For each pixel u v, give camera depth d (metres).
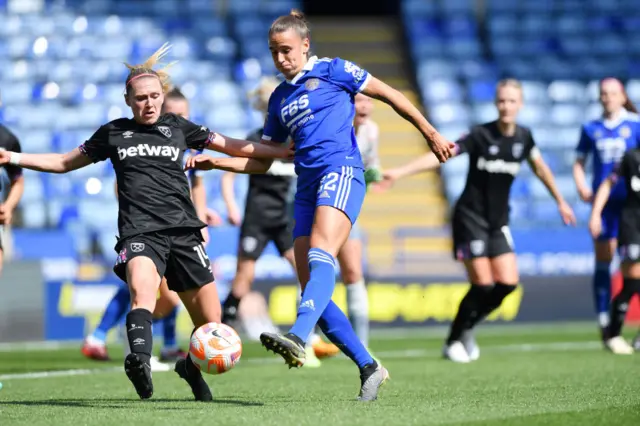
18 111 63.41
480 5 77.62
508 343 40.78
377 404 18.23
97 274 48.22
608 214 35.94
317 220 18.09
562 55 75.31
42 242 48.50
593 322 53.19
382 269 51.81
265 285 47.44
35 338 43.88
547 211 62.66
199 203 28.17
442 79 71.75
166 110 27.58
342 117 18.72
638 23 78.38
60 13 70.62
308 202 18.88
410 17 76.88
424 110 70.56
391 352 36.56
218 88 67.44
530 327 51.00
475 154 30.56
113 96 65.44
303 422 15.14
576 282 53.03
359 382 24.41
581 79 73.38
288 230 32.25
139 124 18.56
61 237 48.84
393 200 64.81
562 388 21.84
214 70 69.06
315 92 18.70
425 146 68.81
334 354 30.58
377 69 75.50
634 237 33.31
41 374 27.86
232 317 32.16
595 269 36.44
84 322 45.03
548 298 52.47
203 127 19.23
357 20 79.94
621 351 34.28
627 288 33.78
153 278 17.48
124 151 18.28
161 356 32.53
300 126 18.75
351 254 29.11
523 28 76.75
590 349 36.91
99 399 20.12
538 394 20.45
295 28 18.77
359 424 14.94
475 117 69.69
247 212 31.78
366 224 62.97
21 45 67.69
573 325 52.00
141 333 16.77
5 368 30.34
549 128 68.88
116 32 70.44
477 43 75.25
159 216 18.02
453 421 15.48
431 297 50.59
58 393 21.80
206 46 70.81
